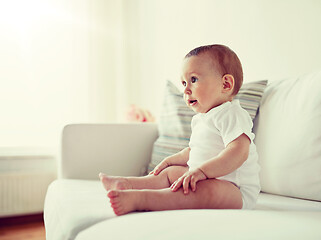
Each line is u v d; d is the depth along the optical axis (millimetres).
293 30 1466
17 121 2734
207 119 949
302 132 1063
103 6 3168
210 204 780
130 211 724
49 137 2844
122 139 1634
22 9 2785
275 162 1136
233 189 824
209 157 915
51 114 2867
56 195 1016
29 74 2793
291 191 1082
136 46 3135
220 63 932
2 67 2705
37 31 2842
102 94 3121
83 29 3055
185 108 1484
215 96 936
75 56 3008
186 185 771
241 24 1799
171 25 2543
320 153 1009
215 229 511
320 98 1053
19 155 2643
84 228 656
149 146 1687
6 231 2273
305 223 561
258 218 586
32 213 2736
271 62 1590
